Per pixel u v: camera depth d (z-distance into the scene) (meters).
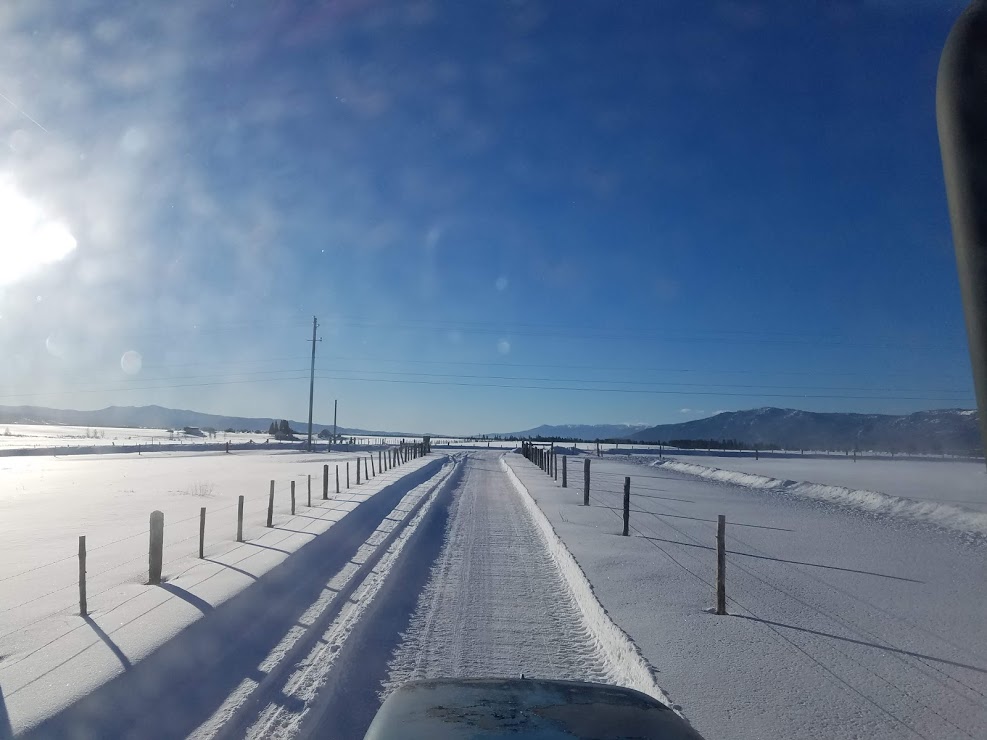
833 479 34.69
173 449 66.56
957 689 6.55
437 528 17.81
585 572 11.41
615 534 15.53
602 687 3.58
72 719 5.42
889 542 15.08
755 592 10.29
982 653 7.58
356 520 18.08
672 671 6.90
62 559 12.32
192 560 11.70
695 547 14.12
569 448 83.00
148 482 30.22
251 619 8.75
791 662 7.23
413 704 3.28
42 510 19.77
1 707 5.50
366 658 7.71
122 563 11.78
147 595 9.12
